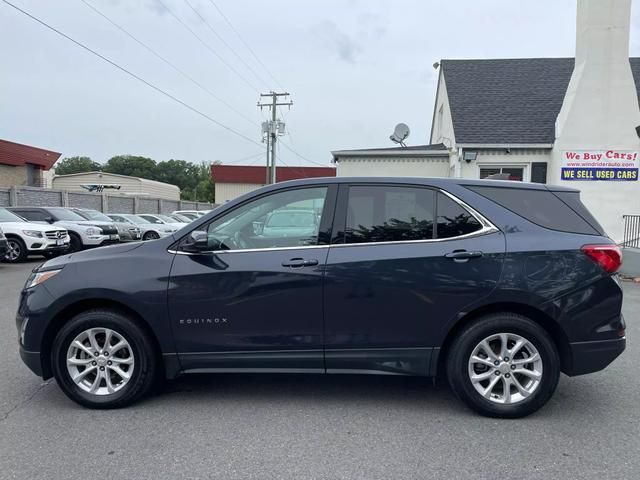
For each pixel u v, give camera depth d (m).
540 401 3.63
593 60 13.69
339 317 3.70
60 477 2.89
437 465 3.03
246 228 3.90
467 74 17.80
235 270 3.73
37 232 14.12
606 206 13.84
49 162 36.44
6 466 3.01
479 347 3.66
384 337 3.70
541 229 3.73
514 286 3.59
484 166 14.92
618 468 2.99
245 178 53.28
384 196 3.84
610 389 4.29
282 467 3.01
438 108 20.72
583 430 3.50
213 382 4.46
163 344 3.79
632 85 13.59
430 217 3.78
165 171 106.75
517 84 17.03
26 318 3.81
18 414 3.76
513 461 3.07
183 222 27.09
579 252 3.65
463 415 3.76
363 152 15.92
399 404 3.96
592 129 13.76
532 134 14.69
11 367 4.82
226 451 3.20
